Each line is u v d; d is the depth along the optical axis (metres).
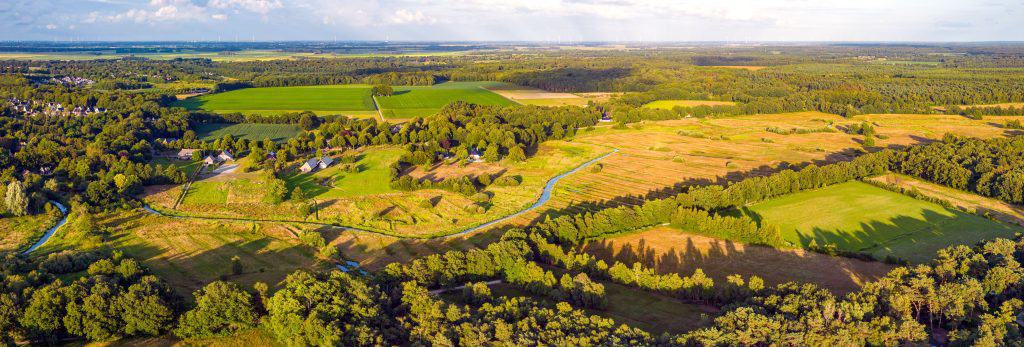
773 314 75.12
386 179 162.38
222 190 148.38
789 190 145.62
